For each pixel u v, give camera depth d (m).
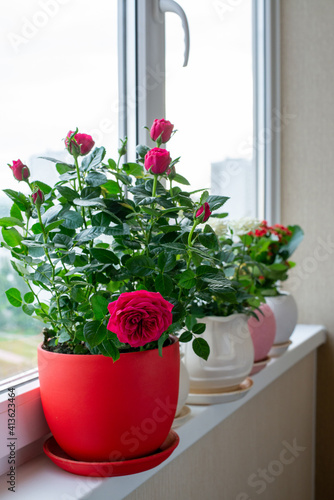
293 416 1.58
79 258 0.73
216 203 0.76
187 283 0.72
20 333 0.85
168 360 0.74
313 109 1.71
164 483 0.93
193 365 1.00
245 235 1.13
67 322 0.72
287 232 1.33
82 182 0.72
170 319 0.63
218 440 1.12
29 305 0.75
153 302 0.63
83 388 0.70
